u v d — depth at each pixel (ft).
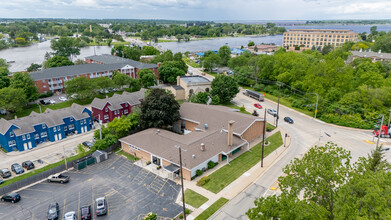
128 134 218.38
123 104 270.87
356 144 202.69
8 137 203.00
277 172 165.58
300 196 140.36
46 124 219.20
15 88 285.43
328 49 595.06
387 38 547.49
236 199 140.36
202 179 155.84
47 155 199.21
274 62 370.94
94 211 134.82
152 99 218.18
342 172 88.94
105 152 190.08
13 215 133.08
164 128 230.68
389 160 173.78
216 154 174.50
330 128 237.25
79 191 152.35
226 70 515.09
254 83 390.83
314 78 288.51
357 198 77.77
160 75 406.82
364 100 247.50
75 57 643.86
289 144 205.26
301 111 284.41
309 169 92.43
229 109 251.60
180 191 149.28
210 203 137.59
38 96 317.01
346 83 269.23
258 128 216.95
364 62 337.31
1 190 148.56
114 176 167.32
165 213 131.64
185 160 163.12
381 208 70.95
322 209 80.43
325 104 266.36
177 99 323.98
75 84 306.96
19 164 186.39
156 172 169.99
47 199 145.59
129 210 135.03
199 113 232.73
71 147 212.02
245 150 196.13
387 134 215.10
